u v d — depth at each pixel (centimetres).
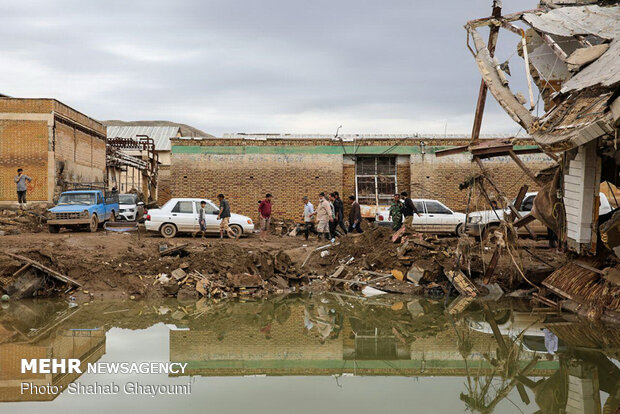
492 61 1273
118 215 2541
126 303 1168
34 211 2319
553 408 598
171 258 1375
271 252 1573
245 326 991
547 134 1019
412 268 1377
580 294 1085
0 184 2566
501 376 722
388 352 830
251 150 2673
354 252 1541
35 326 951
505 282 1334
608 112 855
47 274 1234
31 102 2584
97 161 3409
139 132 6234
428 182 2684
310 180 2683
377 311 1127
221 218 1955
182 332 937
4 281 1169
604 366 751
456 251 1347
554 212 1197
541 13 1334
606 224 1049
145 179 4534
